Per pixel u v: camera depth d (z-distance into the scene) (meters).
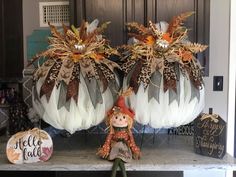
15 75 1.82
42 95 1.29
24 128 1.78
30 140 1.28
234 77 1.87
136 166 1.23
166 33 1.34
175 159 1.30
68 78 1.28
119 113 1.30
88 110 1.30
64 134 1.74
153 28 1.35
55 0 1.88
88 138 1.70
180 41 1.36
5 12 1.75
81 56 1.32
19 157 1.26
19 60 1.82
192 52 1.38
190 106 1.33
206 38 1.58
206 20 1.57
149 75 1.29
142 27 1.39
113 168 1.22
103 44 1.38
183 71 1.31
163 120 1.33
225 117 1.88
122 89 1.34
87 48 1.33
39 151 1.28
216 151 1.31
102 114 1.33
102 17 1.56
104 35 1.55
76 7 1.55
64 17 1.88
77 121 1.31
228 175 1.74
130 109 1.33
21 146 1.27
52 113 1.30
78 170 1.25
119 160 1.24
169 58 1.32
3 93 1.86
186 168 1.24
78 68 1.30
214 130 1.31
